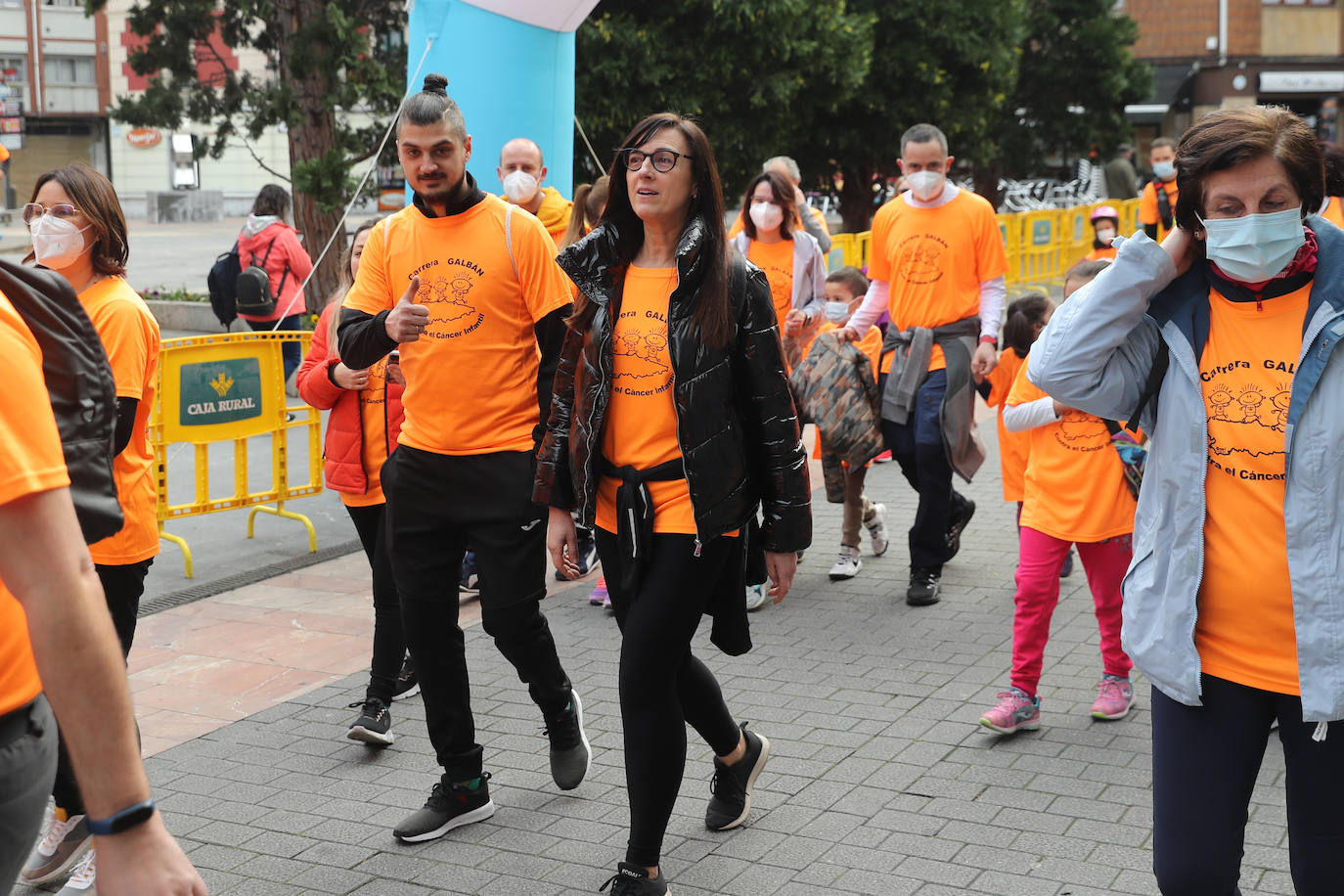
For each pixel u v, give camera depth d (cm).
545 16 765
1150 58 4134
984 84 2108
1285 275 244
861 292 694
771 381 336
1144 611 256
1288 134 233
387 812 411
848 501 655
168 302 1598
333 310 484
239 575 694
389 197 1574
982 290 616
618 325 340
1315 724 243
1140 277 251
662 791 337
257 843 390
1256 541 245
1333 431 239
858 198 2238
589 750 418
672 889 353
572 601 636
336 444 486
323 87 1459
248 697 517
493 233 389
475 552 392
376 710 459
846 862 367
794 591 643
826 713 481
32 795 186
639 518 334
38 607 161
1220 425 248
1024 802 402
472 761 393
